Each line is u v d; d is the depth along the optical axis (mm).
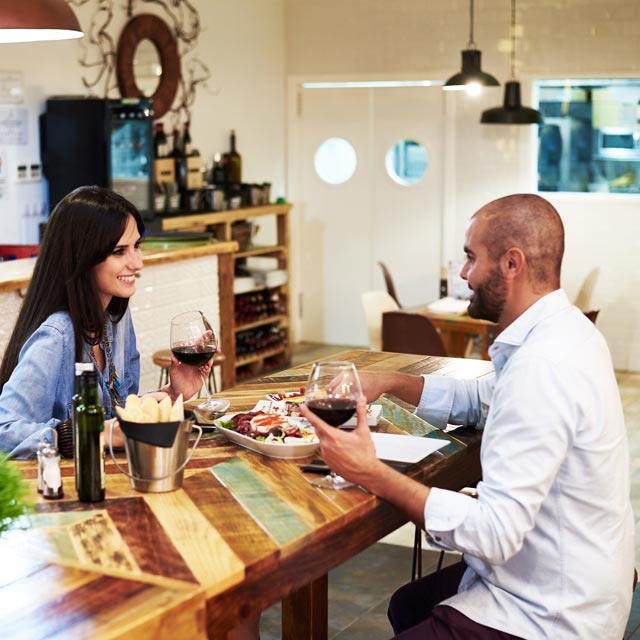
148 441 1847
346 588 3561
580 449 1792
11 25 2762
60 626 1368
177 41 6789
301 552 1679
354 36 7781
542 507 1833
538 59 7242
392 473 1847
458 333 5910
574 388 1778
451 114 7594
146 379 4801
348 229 8086
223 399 2527
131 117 5812
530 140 7391
